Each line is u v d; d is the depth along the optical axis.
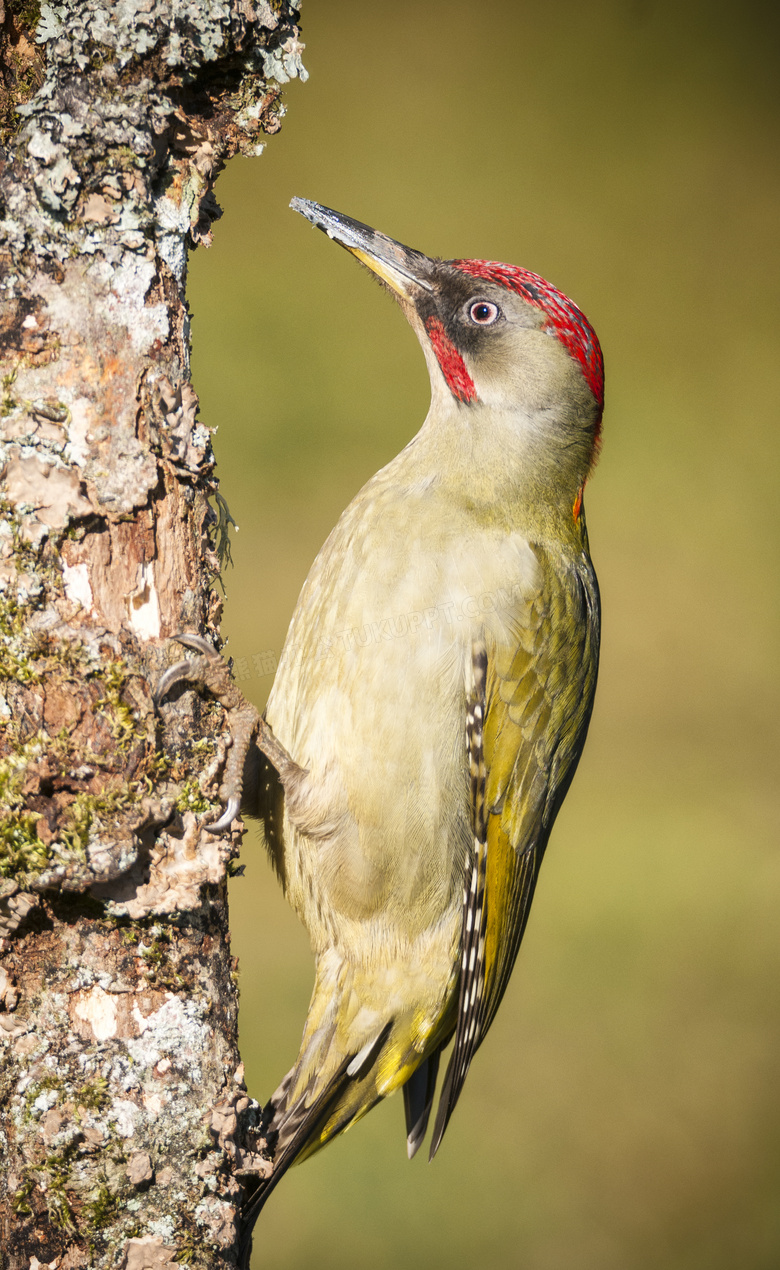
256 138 5.80
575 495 7.84
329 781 6.73
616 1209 11.77
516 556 7.09
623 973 13.94
